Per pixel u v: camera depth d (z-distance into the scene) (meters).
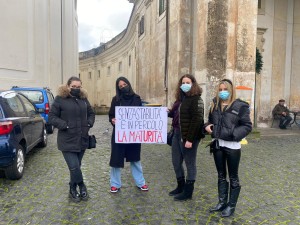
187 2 12.12
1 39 14.01
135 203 4.24
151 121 4.43
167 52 14.05
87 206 4.12
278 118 12.52
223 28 9.34
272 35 12.85
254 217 3.82
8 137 5.04
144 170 5.91
